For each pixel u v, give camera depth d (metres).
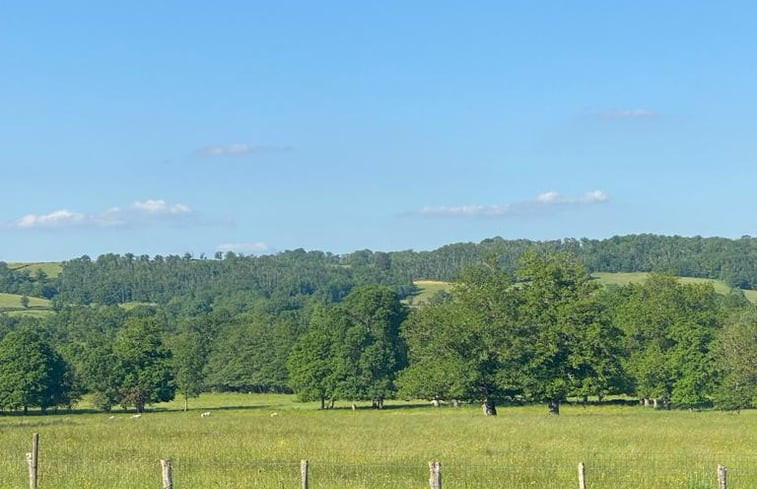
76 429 61.81
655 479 31.31
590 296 92.75
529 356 88.44
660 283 118.25
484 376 88.56
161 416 94.69
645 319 110.62
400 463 37.25
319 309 160.88
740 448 45.06
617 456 40.66
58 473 33.06
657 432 55.03
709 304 114.56
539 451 43.28
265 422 70.81
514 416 80.50
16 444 47.81
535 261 94.06
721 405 94.62
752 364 93.00
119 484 30.25
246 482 30.62
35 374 120.31
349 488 29.39
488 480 31.45
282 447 44.97
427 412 102.56
